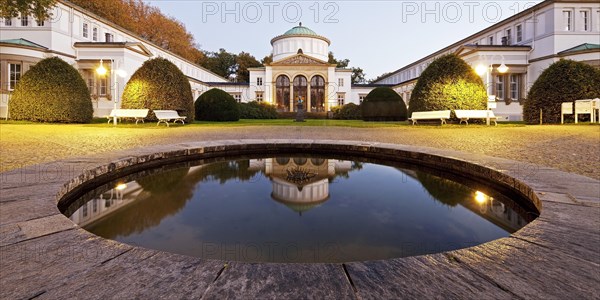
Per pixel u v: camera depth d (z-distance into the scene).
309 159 6.19
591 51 24.05
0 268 1.32
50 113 16.31
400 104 22.34
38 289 1.18
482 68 19.38
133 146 7.35
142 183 3.94
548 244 1.60
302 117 25.33
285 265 1.36
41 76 16.66
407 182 4.09
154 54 35.69
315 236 2.23
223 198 3.25
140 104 16.97
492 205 3.08
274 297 1.14
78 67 26.52
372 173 4.72
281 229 2.36
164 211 2.78
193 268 1.33
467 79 16.41
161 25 47.56
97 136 9.72
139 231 2.29
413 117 16.58
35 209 2.08
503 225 2.50
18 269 1.31
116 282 1.23
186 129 13.88
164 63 17.75
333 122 21.67
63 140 8.37
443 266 1.37
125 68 26.80
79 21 27.06
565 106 15.04
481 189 3.74
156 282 1.23
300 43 44.78
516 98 28.66
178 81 17.81
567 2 25.70
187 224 2.45
